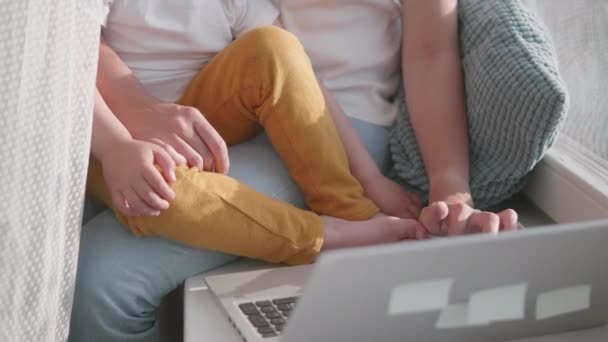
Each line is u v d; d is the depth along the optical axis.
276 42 1.26
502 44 1.33
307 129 1.24
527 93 1.25
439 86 1.39
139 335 1.14
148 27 1.34
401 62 1.50
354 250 0.78
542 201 1.33
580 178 1.23
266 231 1.14
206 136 1.17
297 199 1.29
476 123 1.35
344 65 1.45
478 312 0.90
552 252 0.87
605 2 1.56
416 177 1.38
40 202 0.93
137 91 1.27
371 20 1.48
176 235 1.12
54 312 0.98
